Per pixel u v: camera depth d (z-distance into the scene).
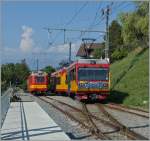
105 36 41.12
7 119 21.39
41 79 60.84
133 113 24.69
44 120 20.83
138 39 52.16
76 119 21.17
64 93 51.22
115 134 16.50
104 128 18.34
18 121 20.42
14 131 16.73
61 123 20.47
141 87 37.59
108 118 22.77
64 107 31.36
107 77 35.31
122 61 54.81
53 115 24.66
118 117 23.12
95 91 35.00
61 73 50.94
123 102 34.66
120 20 52.59
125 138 15.38
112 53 67.62
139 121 21.12
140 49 53.81
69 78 40.59
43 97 50.25
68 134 16.53
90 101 36.69
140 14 50.69
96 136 15.76
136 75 42.53
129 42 53.22
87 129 17.95
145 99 32.31
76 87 35.12
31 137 15.02
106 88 35.16
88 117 22.78
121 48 64.19
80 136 15.97
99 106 30.83
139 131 17.52
